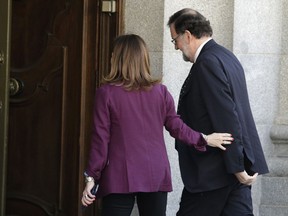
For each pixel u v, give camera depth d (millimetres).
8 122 15641
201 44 11828
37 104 15719
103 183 11047
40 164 15742
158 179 11086
